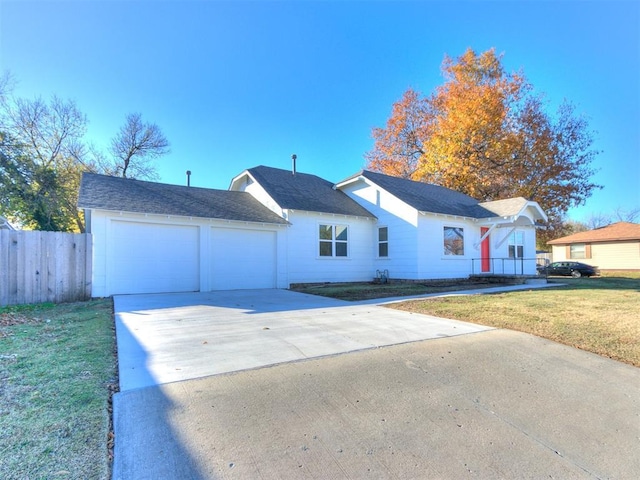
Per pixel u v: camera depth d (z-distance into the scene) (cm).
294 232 1384
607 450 256
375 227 1611
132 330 553
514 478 221
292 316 687
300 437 253
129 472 207
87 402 289
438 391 341
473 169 2412
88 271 927
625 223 2925
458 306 787
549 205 2562
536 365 420
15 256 833
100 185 1157
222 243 1222
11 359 398
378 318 666
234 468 215
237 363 391
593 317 657
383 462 229
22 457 213
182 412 278
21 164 2067
